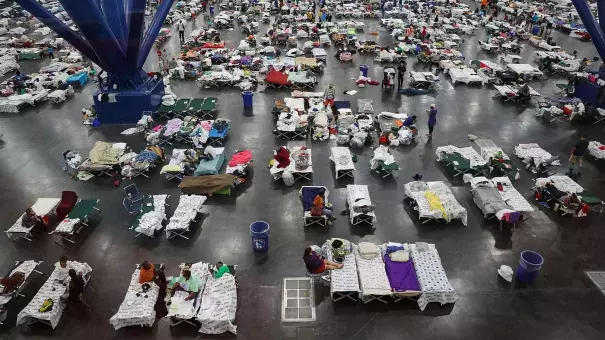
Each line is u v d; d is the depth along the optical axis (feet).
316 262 34.96
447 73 90.02
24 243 41.75
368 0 160.45
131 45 61.67
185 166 52.37
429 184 47.93
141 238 42.39
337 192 49.60
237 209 46.62
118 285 36.73
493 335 32.07
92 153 53.93
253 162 55.83
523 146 57.88
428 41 107.24
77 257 39.91
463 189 50.14
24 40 108.88
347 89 80.43
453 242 41.73
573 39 117.08
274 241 41.81
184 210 44.19
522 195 49.06
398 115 65.72
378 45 106.01
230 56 94.68
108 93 65.92
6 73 90.53
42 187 50.88
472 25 126.11
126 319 32.22
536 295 35.68
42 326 32.99
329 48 107.65
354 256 37.78
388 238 42.22
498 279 37.35
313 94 74.64
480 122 67.62
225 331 32.32
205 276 36.06
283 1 160.97
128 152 57.67
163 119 68.59
